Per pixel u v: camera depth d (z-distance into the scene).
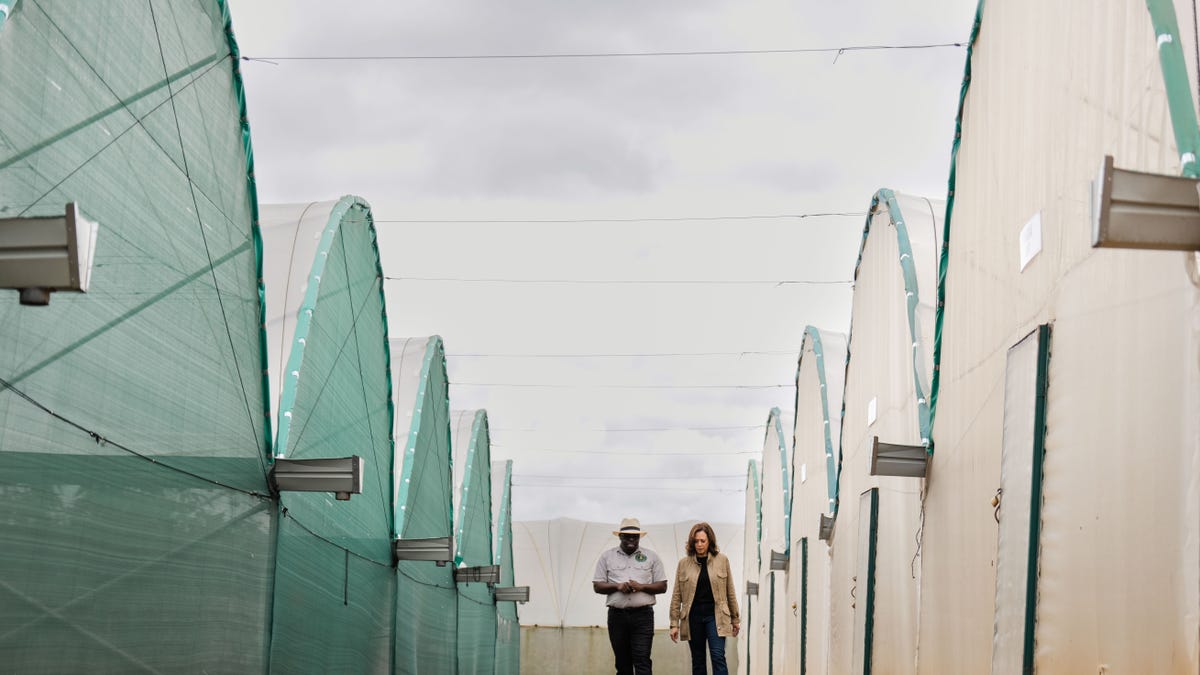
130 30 8.04
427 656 20.77
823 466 21.31
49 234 5.48
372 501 16.06
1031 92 8.66
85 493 7.24
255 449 10.71
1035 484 7.86
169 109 8.83
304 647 12.10
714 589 13.53
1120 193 5.20
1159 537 6.00
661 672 46.72
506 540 37.12
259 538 10.67
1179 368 5.84
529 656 47.09
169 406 8.70
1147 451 6.18
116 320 7.74
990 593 9.23
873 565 14.54
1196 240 5.23
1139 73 6.52
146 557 8.16
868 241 16.22
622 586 13.48
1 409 6.21
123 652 7.74
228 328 10.12
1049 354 7.92
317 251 13.49
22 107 6.46
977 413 9.92
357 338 15.41
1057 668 7.39
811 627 21.53
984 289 9.87
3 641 6.26
